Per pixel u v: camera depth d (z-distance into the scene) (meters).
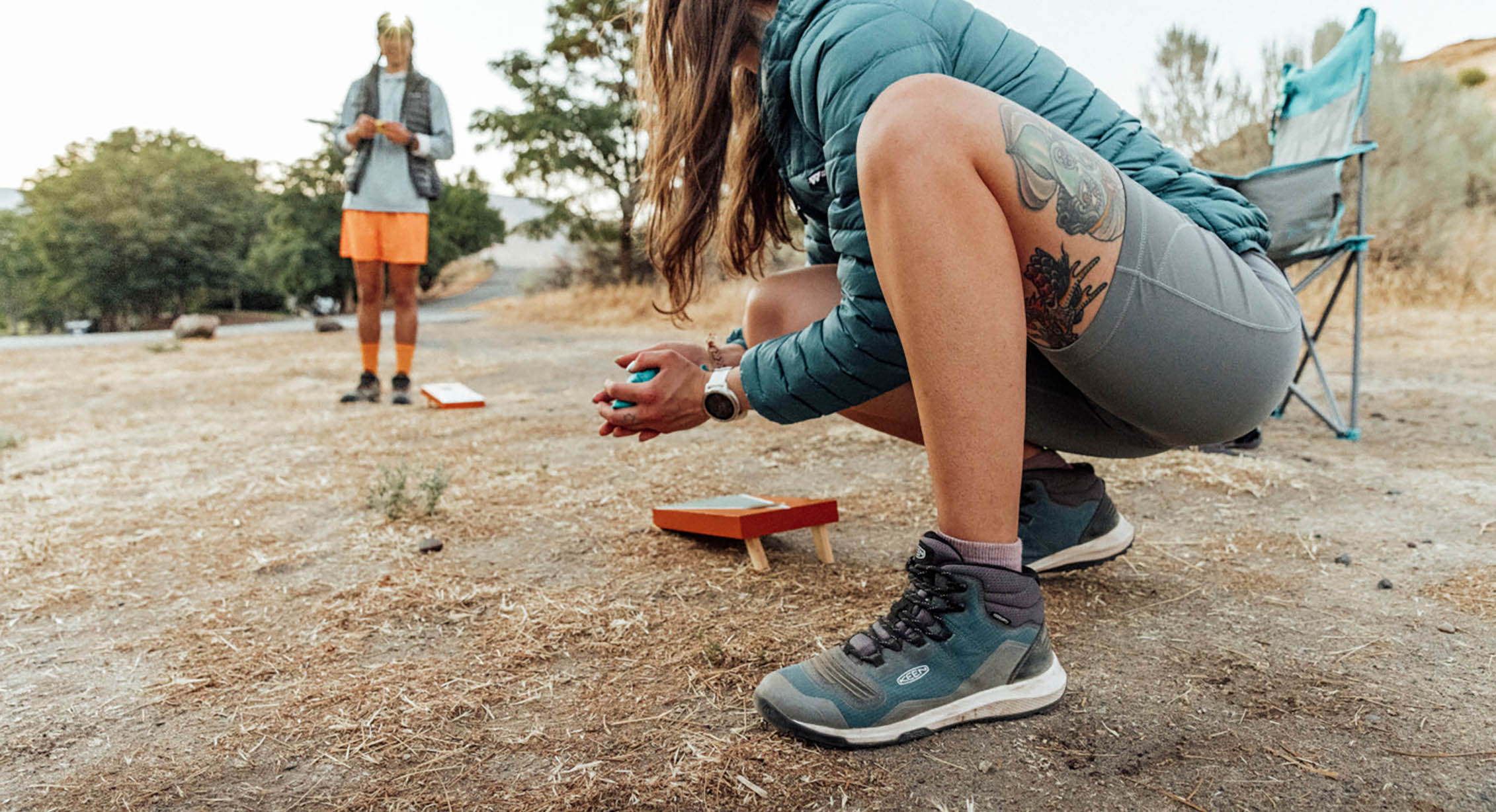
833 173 1.15
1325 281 6.93
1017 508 1.15
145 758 1.20
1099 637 1.45
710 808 1.02
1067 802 1.00
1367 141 2.89
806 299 1.53
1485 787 1.00
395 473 2.79
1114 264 1.08
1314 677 1.28
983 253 1.02
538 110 16.17
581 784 1.08
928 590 1.17
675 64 1.35
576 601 1.71
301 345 8.83
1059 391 1.32
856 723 1.13
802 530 2.15
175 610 1.77
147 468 3.16
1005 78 1.22
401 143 4.55
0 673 1.50
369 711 1.30
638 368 1.31
